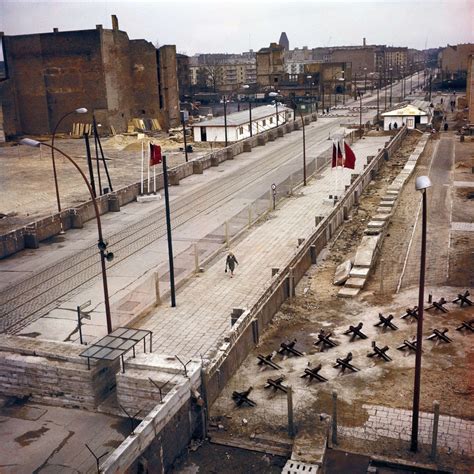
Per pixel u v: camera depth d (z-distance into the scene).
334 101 140.12
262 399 18.30
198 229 38.22
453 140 69.19
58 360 19.05
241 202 45.12
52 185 55.56
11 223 42.12
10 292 28.56
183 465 16.03
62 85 86.31
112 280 29.64
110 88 86.38
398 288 26.53
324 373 19.53
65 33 84.00
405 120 83.12
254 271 30.03
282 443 16.34
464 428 16.36
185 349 21.69
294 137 82.75
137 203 46.34
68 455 16.61
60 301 27.14
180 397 16.23
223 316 24.66
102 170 62.38
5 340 20.36
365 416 17.17
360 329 22.33
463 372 19.09
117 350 18.48
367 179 48.75
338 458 15.59
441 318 22.94
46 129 89.00
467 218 36.28
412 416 15.74
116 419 18.14
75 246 35.78
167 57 92.94
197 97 142.00
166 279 29.22
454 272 27.45
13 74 87.62
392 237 33.91
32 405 19.06
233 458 16.09
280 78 154.50
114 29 87.25
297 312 24.56
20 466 16.22
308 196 46.12
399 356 20.36
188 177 56.16
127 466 14.09
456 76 170.50
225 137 71.94
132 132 89.12
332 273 29.08
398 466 15.21
